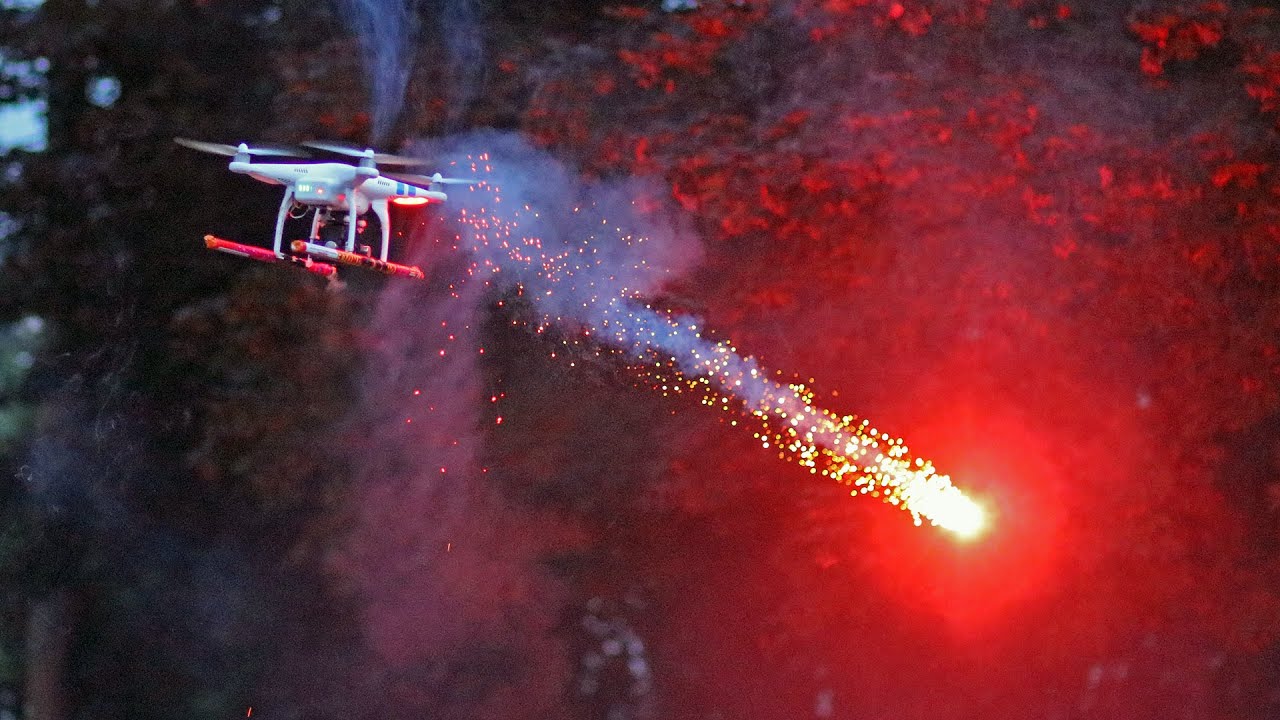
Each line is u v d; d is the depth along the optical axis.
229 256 12.80
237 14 12.80
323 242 11.73
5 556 13.41
